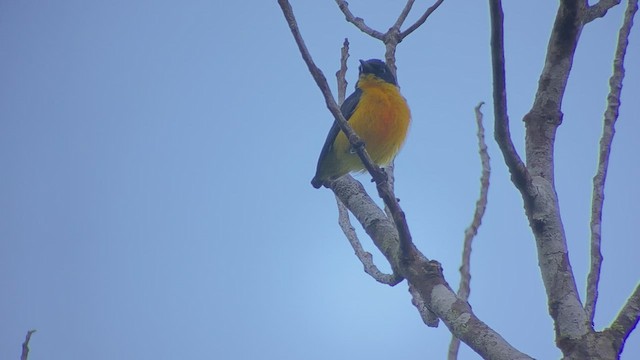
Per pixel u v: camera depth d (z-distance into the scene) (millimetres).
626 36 8805
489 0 6461
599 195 8062
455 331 6984
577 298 6414
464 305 7133
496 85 6605
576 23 7004
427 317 8891
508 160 6688
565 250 6617
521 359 6352
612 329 6215
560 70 7156
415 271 7715
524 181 6703
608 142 8359
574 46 7129
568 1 6930
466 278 9523
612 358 6082
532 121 7184
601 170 8211
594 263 7676
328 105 8297
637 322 6250
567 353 6211
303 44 8406
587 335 6191
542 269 6637
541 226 6684
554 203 6773
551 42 7188
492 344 6605
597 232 7855
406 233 7801
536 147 7090
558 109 7148
